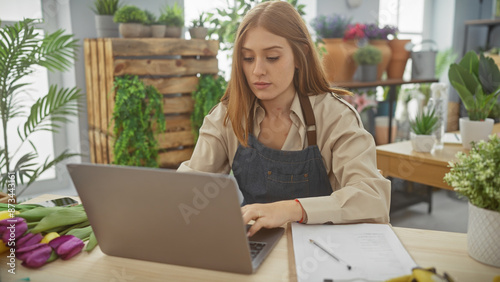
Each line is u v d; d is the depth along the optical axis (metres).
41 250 0.88
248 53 1.17
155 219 0.82
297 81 1.28
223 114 1.34
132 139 2.54
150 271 0.84
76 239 0.93
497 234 0.82
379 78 3.76
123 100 2.43
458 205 3.38
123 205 0.83
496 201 0.83
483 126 2.09
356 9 4.18
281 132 1.30
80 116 2.84
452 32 4.80
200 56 2.86
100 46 2.55
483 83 2.06
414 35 4.82
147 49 2.54
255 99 1.28
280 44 1.14
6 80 2.23
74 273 0.84
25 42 2.16
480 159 0.85
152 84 2.61
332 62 3.47
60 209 1.00
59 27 2.78
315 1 3.78
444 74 4.79
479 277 0.79
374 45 3.71
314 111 1.27
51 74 2.87
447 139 2.40
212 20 2.93
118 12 2.53
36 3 2.70
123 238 0.88
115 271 0.85
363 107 3.53
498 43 4.90
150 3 2.96
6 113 2.24
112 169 0.79
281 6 1.19
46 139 2.91
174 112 2.76
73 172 0.82
